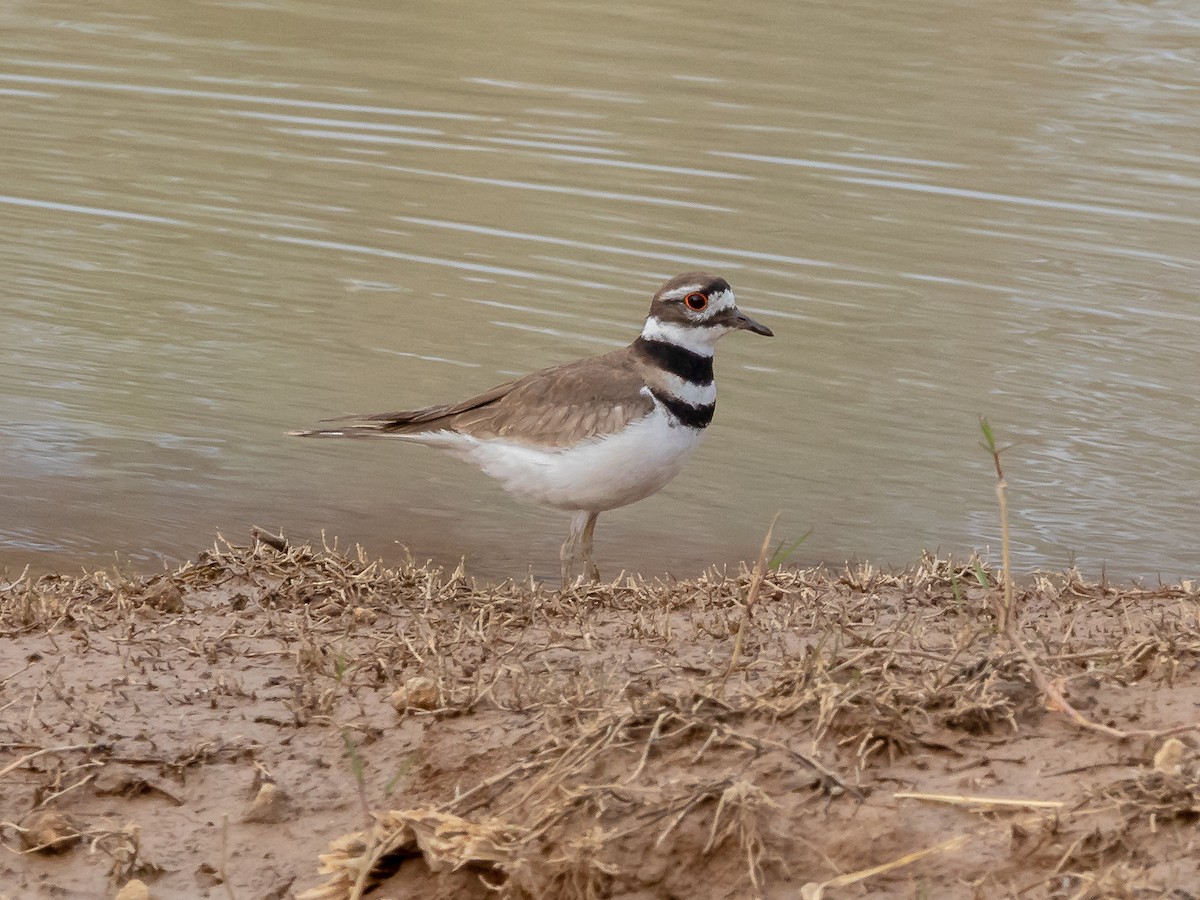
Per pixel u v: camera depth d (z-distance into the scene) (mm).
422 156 20797
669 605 9117
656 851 6027
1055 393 15125
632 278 17344
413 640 8391
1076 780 6113
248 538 12180
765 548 8281
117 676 8031
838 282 17344
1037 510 13016
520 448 11070
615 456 10836
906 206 19359
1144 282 17484
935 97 22688
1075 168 20406
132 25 25719
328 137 21422
